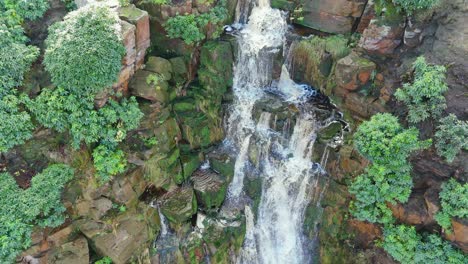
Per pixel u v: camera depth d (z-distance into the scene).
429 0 12.24
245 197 15.48
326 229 15.24
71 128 11.38
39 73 11.80
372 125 12.39
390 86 13.38
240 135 15.78
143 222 13.11
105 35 11.11
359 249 14.52
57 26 11.69
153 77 13.05
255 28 16.42
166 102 13.76
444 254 12.30
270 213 15.77
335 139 14.48
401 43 13.59
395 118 12.38
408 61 13.26
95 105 11.58
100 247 12.41
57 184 11.41
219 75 15.28
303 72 16.14
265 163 15.62
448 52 12.55
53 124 11.39
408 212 12.80
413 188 12.98
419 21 12.95
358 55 14.35
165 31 14.17
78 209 11.99
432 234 12.52
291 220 15.81
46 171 11.49
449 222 11.84
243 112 15.82
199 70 15.17
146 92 12.91
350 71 14.01
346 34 15.62
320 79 15.58
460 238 11.77
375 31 13.66
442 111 12.12
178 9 13.94
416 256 12.54
